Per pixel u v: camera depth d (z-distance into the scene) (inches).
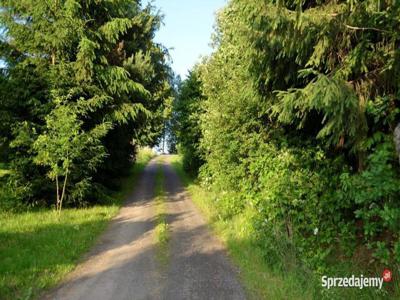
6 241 345.1
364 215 210.2
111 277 264.8
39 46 567.5
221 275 264.5
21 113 552.7
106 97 577.6
